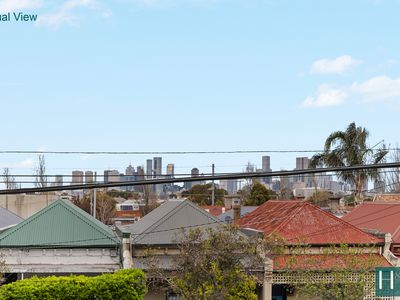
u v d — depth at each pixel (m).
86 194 94.75
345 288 30.16
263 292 32.88
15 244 34.78
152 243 34.66
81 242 35.34
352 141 54.50
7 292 28.41
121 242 35.41
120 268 34.44
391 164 15.95
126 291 29.92
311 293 30.77
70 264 35.09
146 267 33.88
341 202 78.62
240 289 29.81
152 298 34.25
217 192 104.69
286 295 34.50
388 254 34.38
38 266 34.66
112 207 94.75
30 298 28.56
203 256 28.38
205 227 35.38
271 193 87.00
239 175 15.55
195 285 28.23
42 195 62.69
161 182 15.37
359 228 39.47
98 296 29.48
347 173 55.03
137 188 137.12
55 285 29.09
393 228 38.06
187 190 109.94
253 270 31.81
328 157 54.84
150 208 95.50
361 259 31.70
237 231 32.50
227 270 28.50
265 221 39.91
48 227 35.53
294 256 31.98
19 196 61.72
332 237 35.06
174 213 35.47
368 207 45.59
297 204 38.88
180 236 34.44
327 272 31.16
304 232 35.66
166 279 29.55
